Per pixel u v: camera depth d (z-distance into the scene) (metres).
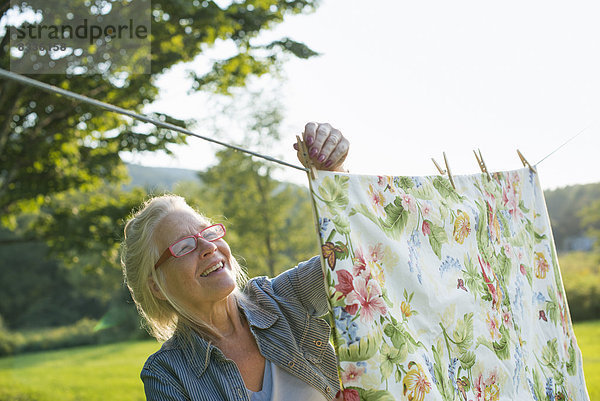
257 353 1.65
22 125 8.39
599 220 35.62
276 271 18.22
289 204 18.42
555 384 1.86
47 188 9.67
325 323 1.77
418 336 1.45
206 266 1.60
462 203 1.76
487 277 1.74
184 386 1.53
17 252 33.22
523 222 2.02
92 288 31.86
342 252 1.36
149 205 1.71
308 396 1.63
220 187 18.50
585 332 16.20
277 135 18.09
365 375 1.29
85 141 9.19
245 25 8.09
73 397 11.96
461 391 1.51
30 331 32.31
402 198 1.58
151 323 1.73
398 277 1.47
